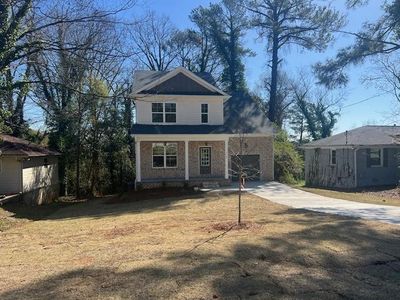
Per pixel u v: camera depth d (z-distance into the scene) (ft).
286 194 64.23
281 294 17.39
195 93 83.97
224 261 22.04
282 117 165.89
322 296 17.16
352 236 27.99
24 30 45.09
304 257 22.70
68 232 36.63
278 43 116.67
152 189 76.13
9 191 65.21
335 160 88.33
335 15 100.99
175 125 83.30
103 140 89.71
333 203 51.80
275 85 121.19
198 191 70.18
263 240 26.68
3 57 44.70
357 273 20.15
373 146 80.07
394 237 27.84
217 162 85.10
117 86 97.14
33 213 57.16
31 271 21.81
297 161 103.81
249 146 86.58
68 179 92.12
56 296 17.54
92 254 25.05
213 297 17.12
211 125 84.64
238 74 141.28
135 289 18.13
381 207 46.93
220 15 133.39
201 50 145.18
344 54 68.28
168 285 18.53
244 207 48.57
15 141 70.18
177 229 33.12
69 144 87.35
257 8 115.34
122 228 36.22
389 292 17.60
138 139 78.38
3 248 30.17
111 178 93.71
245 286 18.33
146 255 23.90
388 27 62.28
